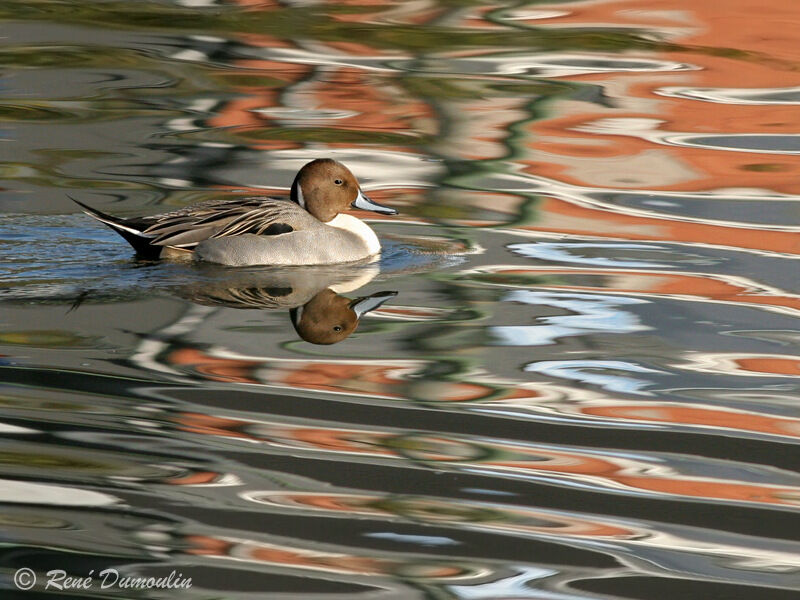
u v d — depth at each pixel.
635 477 8.89
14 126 19.02
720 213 15.89
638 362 10.98
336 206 14.55
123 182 16.59
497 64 23.31
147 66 22.69
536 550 7.91
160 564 7.57
